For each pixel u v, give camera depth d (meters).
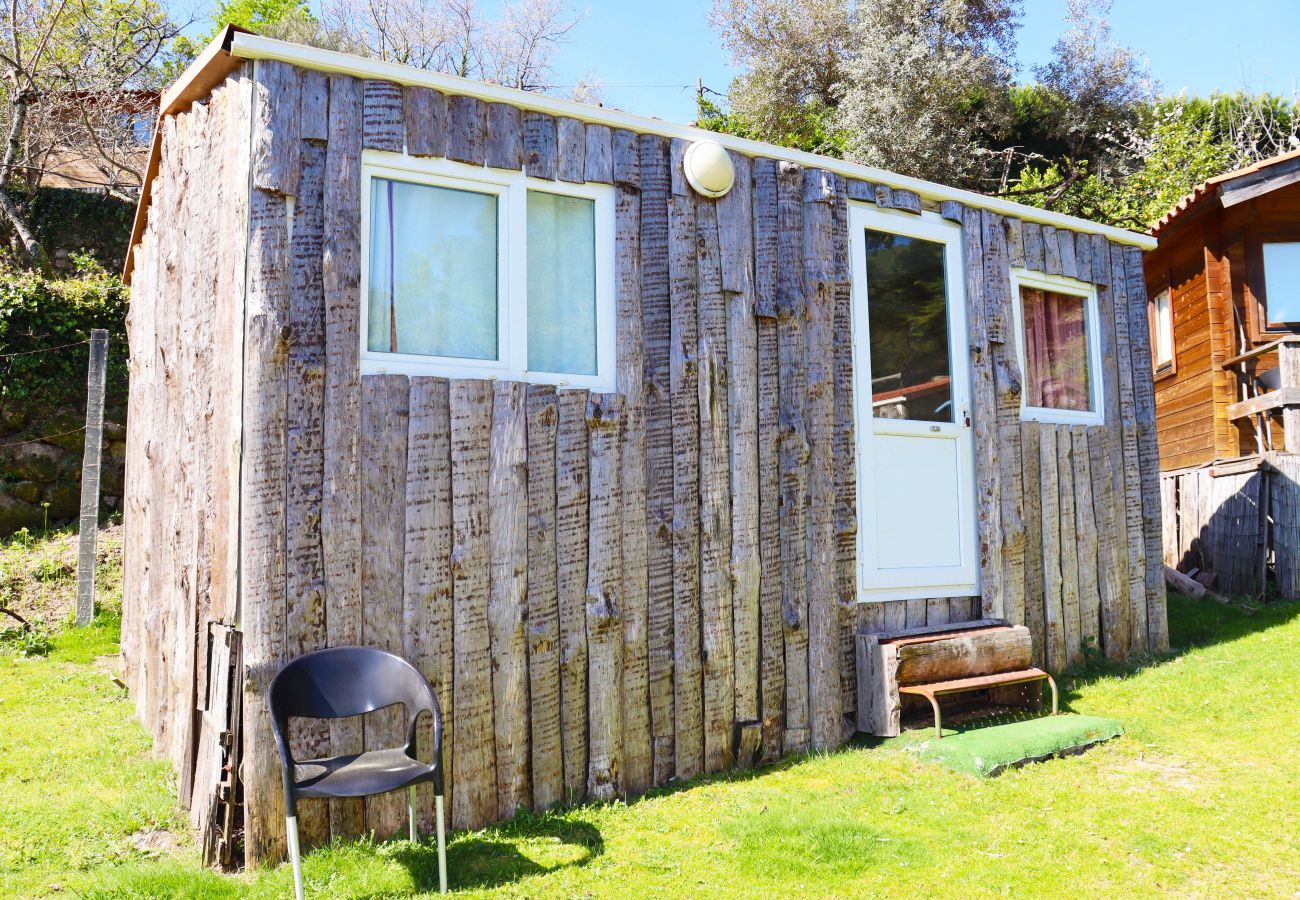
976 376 6.48
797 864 3.75
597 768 4.55
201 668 4.12
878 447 6.00
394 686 3.73
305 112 4.14
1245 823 4.14
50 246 14.02
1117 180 20.62
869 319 6.05
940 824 4.18
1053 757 5.12
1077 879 3.64
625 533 4.79
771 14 22.19
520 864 3.75
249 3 19.67
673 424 5.04
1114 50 21.92
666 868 3.73
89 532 8.05
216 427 4.10
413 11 21.97
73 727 5.44
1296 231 10.27
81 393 10.77
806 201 5.78
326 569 3.95
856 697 5.66
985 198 6.67
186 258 5.02
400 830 4.03
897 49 19.31
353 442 4.07
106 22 16.44
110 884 3.41
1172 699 6.10
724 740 5.04
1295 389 8.86
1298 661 6.67
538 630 4.44
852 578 5.71
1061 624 6.79
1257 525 8.73
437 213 4.54
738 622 5.16
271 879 3.54
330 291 4.10
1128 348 7.65
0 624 7.82
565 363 4.82
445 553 4.22
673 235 5.17
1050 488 6.89
